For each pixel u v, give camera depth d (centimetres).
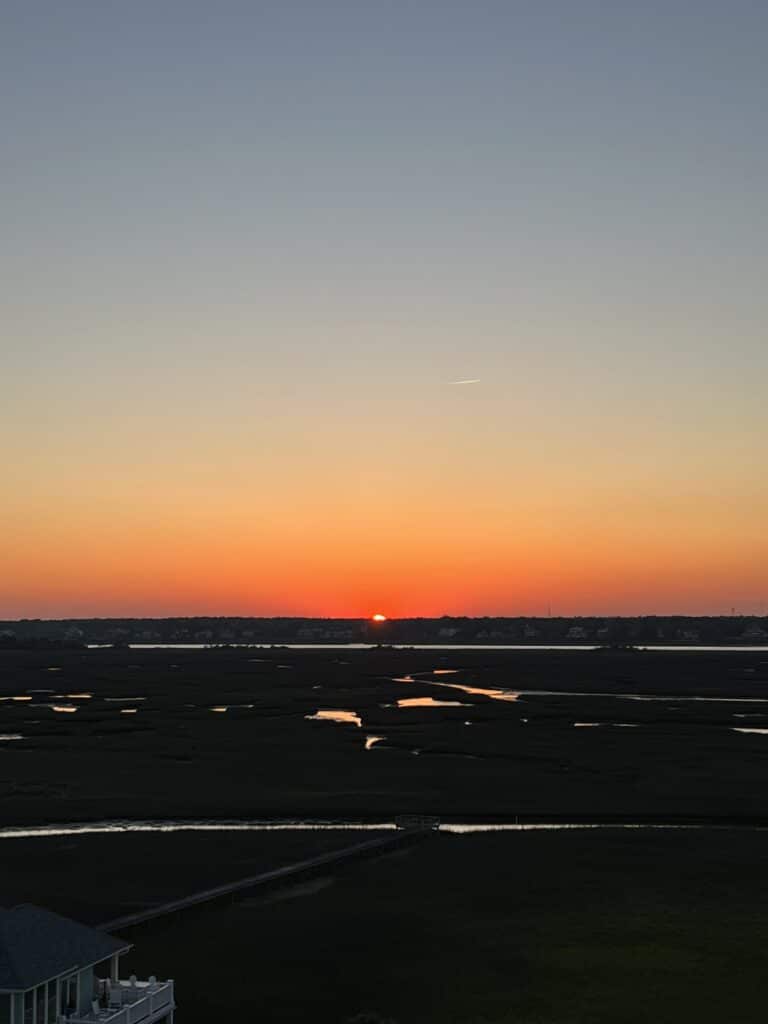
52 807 8706
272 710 17262
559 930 5297
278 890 6062
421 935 5206
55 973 3278
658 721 15625
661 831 7788
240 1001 4334
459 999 4384
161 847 7125
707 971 4719
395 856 6944
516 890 6050
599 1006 4316
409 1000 4372
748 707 18312
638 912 5612
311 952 4944
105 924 5225
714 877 6356
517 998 4397
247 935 5191
